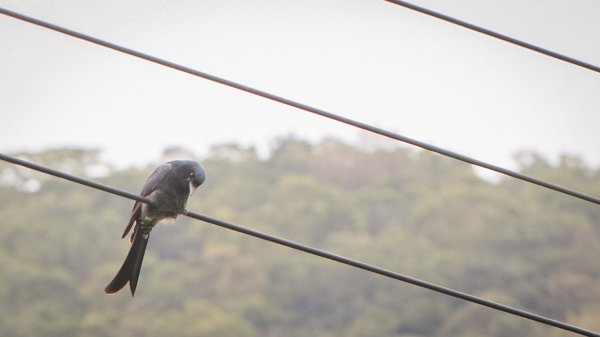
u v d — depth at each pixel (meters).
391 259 35.41
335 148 46.53
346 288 34.53
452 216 38.12
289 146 46.25
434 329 32.00
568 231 35.97
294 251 36.41
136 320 31.59
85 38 6.67
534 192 39.41
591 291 32.97
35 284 32.09
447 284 33.81
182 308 32.50
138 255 8.44
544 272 34.09
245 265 35.22
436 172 44.44
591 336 6.71
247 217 38.94
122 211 39.25
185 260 35.47
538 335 30.95
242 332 31.36
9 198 38.53
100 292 32.56
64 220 36.97
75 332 30.42
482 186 40.78
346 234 38.41
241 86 6.89
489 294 32.59
